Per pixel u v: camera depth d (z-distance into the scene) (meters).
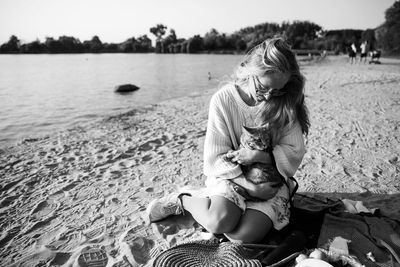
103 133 7.31
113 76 26.44
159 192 4.07
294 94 2.67
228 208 2.58
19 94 15.76
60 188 4.27
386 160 4.92
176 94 15.60
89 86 19.25
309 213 3.11
